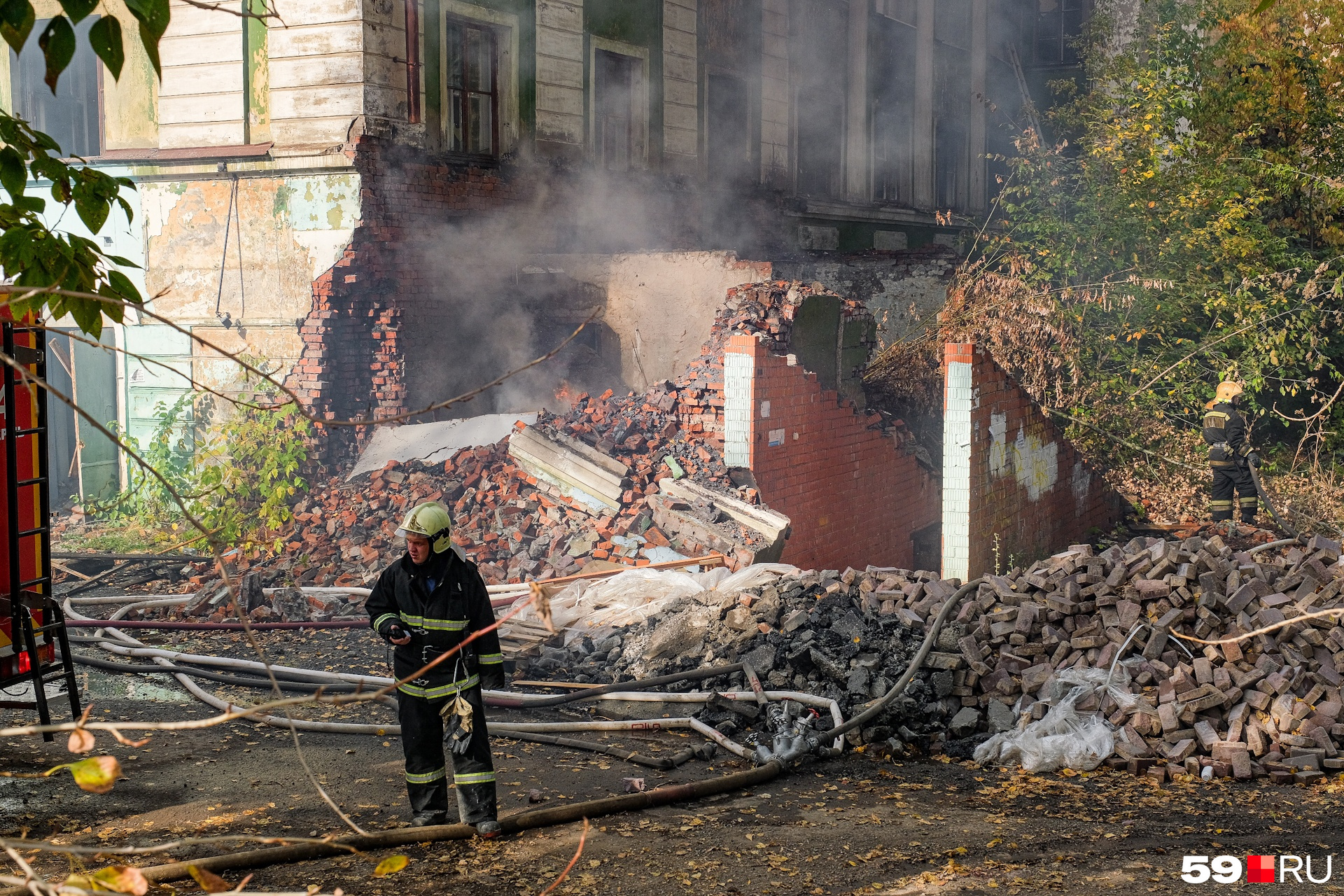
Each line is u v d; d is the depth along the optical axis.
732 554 10.83
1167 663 8.06
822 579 9.55
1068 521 16.23
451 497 12.07
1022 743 7.53
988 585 9.05
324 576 11.42
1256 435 22.00
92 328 4.12
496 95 16.91
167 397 15.77
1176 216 20.11
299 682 8.67
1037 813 6.49
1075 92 26.73
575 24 18.11
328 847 5.38
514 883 5.15
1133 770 7.34
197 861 5.05
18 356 6.31
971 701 8.09
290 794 6.28
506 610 10.03
